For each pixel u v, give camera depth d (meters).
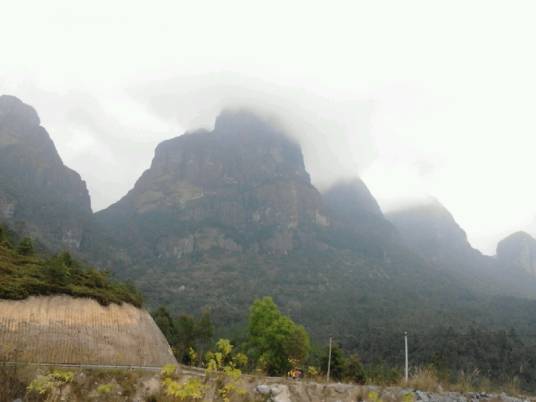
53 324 24.56
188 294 145.12
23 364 17.48
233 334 79.25
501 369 64.50
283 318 51.00
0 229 41.09
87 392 16.81
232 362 15.70
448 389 22.28
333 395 19.48
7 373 16.36
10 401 15.38
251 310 53.56
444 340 76.62
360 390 19.88
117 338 27.12
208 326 59.44
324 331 107.06
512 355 68.38
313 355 59.06
